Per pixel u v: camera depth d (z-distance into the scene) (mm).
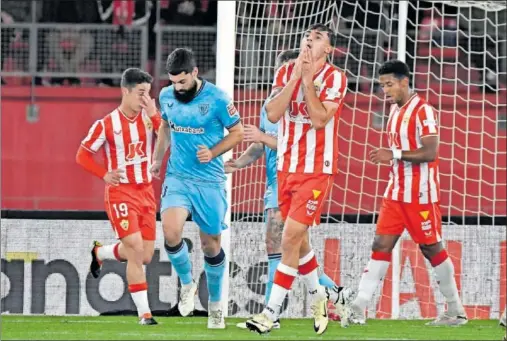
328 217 32062
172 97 23297
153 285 30047
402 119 25266
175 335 23641
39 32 44125
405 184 25453
